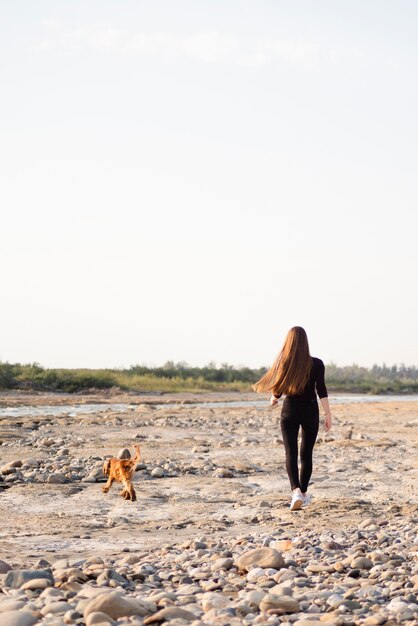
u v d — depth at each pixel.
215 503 9.85
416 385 77.19
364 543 7.04
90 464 12.93
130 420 23.42
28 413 28.55
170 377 62.50
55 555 6.70
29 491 10.44
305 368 9.11
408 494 10.50
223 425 22.08
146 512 9.27
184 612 4.23
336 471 12.69
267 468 12.96
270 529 8.19
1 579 5.33
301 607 4.70
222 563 6.01
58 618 4.16
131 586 5.30
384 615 4.45
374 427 21.53
